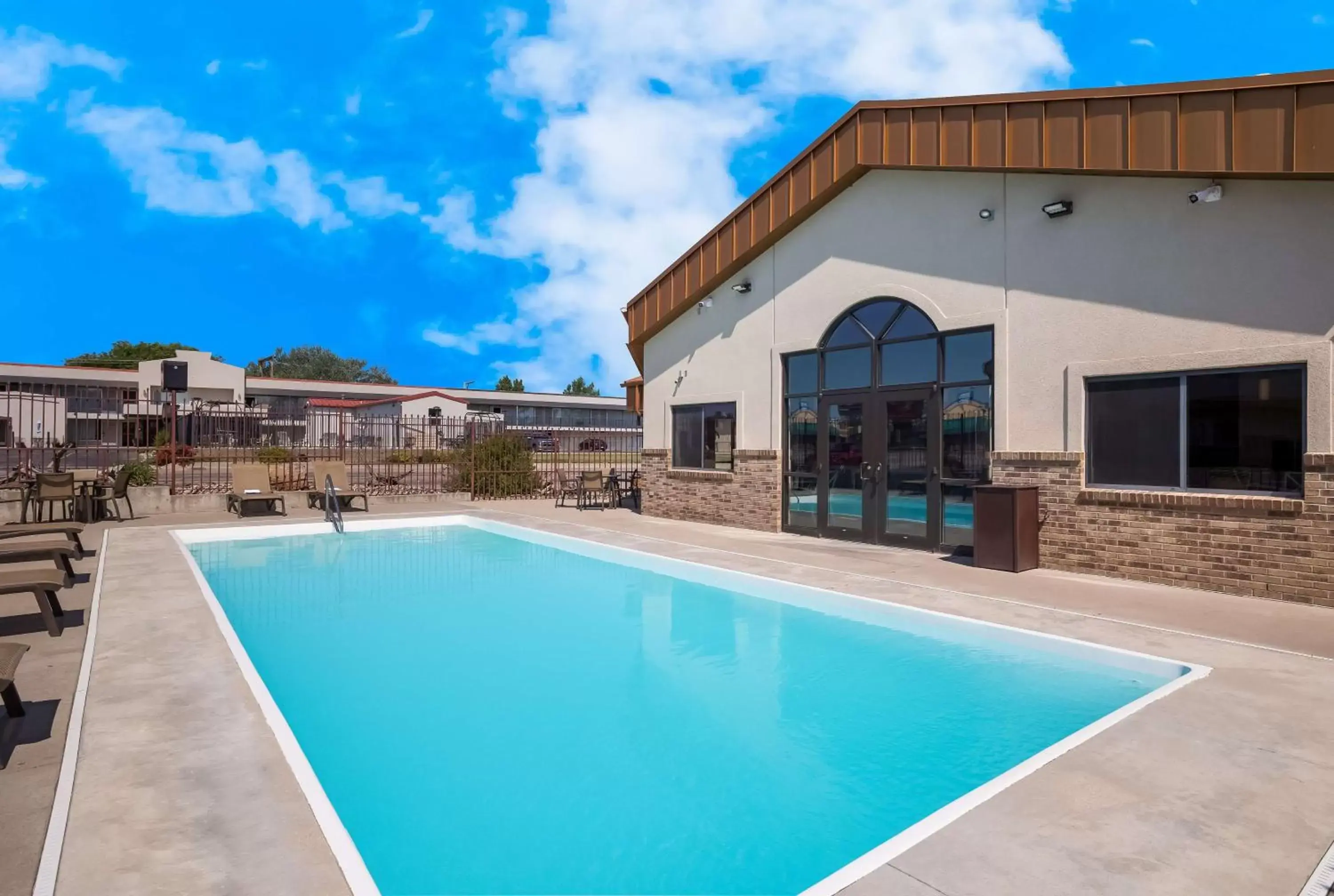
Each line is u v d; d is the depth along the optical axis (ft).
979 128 30.89
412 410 163.73
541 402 201.36
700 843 11.40
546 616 25.54
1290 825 10.12
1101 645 18.84
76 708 14.34
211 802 10.66
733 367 45.16
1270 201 24.29
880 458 36.73
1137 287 27.27
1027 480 30.42
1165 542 26.45
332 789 13.16
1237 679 16.20
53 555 25.84
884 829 11.85
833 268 38.78
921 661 20.07
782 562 31.45
